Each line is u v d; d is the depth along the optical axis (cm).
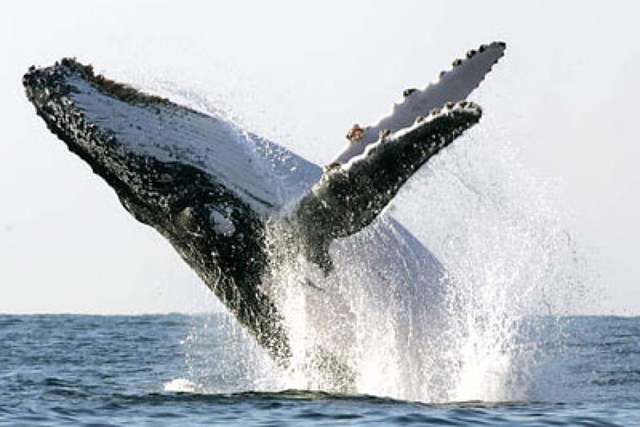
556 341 11231
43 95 6794
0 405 6969
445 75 6944
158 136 6900
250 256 7038
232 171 6975
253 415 6344
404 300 7056
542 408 6744
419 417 6256
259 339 7356
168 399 7025
